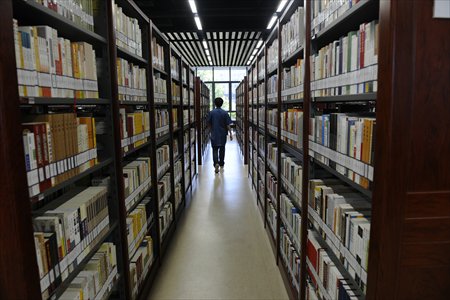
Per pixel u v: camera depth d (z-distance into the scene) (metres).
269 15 6.35
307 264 2.04
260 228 3.88
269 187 3.62
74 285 1.38
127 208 2.06
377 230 1.00
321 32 1.66
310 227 2.05
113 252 1.83
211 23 7.54
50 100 1.19
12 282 0.88
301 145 2.12
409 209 0.97
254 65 5.41
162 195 3.22
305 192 2.01
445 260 1.00
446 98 0.93
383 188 0.96
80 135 1.43
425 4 0.90
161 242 3.07
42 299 1.08
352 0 1.26
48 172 1.16
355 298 1.26
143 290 2.37
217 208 4.64
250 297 2.49
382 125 0.96
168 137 3.67
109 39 1.75
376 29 1.07
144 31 2.66
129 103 2.18
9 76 0.86
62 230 1.25
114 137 1.84
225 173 7.00
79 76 1.43
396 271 1.00
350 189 1.72
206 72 16.44
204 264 3.01
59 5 1.28
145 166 2.57
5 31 0.84
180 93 4.54
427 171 0.96
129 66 2.19
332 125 1.51
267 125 3.84
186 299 2.47
